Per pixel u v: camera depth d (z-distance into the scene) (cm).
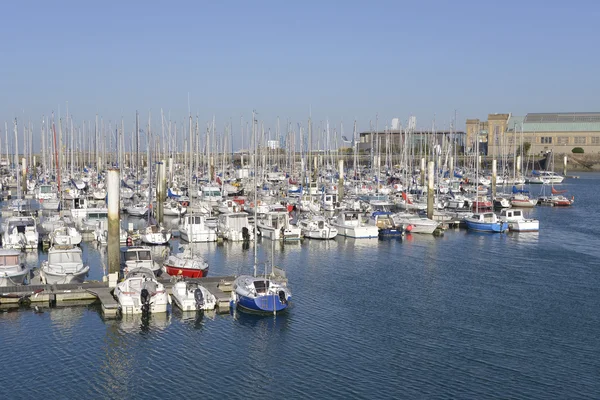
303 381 3281
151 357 3575
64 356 3575
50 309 4356
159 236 6669
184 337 3878
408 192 11144
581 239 7731
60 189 9719
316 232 7456
